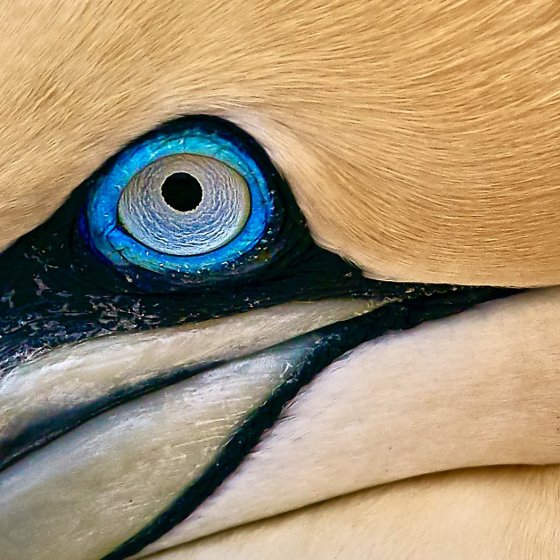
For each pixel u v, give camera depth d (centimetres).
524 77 40
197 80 40
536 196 41
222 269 41
